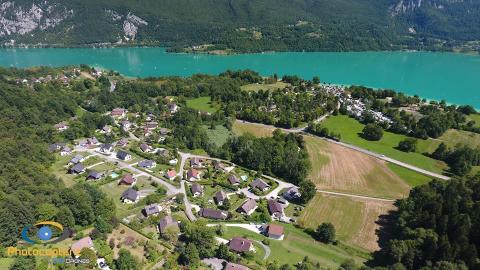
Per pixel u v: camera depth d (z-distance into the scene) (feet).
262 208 491.72
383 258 406.82
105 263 364.58
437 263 357.20
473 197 463.83
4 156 502.79
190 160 625.41
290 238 438.40
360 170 615.57
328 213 493.77
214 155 652.07
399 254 385.91
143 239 407.64
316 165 626.23
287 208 502.79
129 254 368.89
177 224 439.63
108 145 654.12
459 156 630.74
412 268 384.68
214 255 393.29
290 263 393.91
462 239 377.09
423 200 460.96
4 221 364.79
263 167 601.62
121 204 492.13
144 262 368.89
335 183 572.10
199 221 442.09
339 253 416.67
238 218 471.62
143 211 473.26
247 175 588.50
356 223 473.67
